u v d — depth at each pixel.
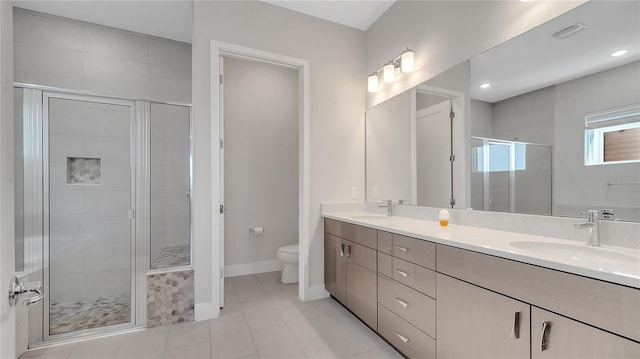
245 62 3.54
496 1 1.67
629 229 1.13
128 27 2.89
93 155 2.47
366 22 2.85
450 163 2.00
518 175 1.56
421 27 2.25
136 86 3.01
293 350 1.79
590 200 1.27
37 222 2.18
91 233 2.48
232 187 3.43
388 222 2.09
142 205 2.49
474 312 1.22
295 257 3.02
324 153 2.76
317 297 2.69
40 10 2.58
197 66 2.26
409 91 2.38
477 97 1.79
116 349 1.83
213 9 2.32
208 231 2.27
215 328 2.09
